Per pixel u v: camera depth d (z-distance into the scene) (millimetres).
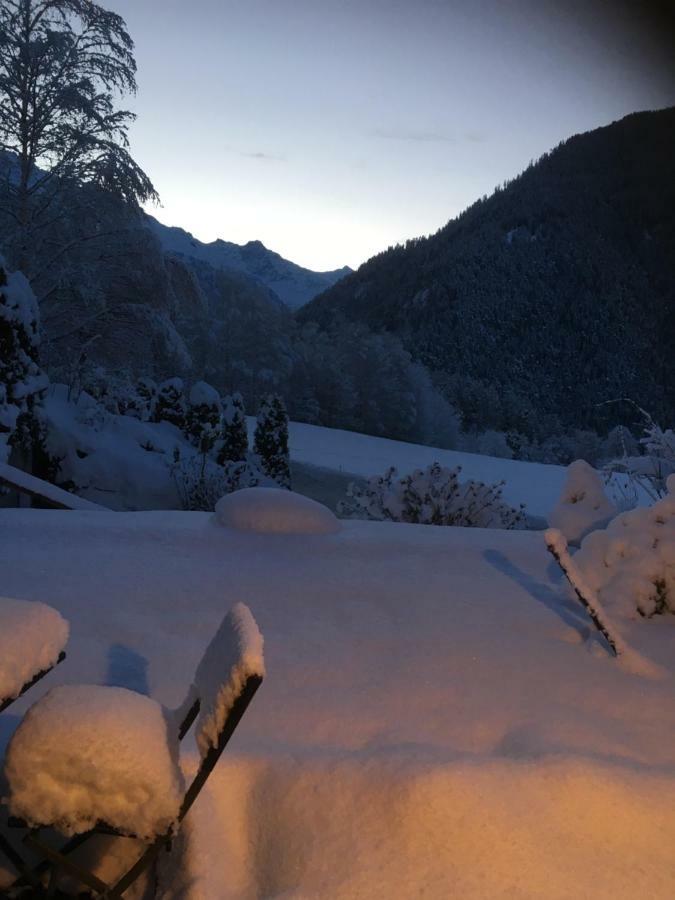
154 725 2223
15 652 2289
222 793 2650
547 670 3754
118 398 15961
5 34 22562
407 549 5641
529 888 2303
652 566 4609
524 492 29484
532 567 5387
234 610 2260
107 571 4848
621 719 3318
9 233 23438
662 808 2590
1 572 4715
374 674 3635
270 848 2529
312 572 5055
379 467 33500
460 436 60500
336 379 51594
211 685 2184
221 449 16781
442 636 4133
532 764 2711
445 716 3242
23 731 2117
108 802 2080
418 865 2365
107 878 2414
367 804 2555
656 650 4121
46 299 24312
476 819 2479
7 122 23078
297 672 3621
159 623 4145
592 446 72312
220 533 5727
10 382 11055
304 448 37094
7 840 2412
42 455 12719
